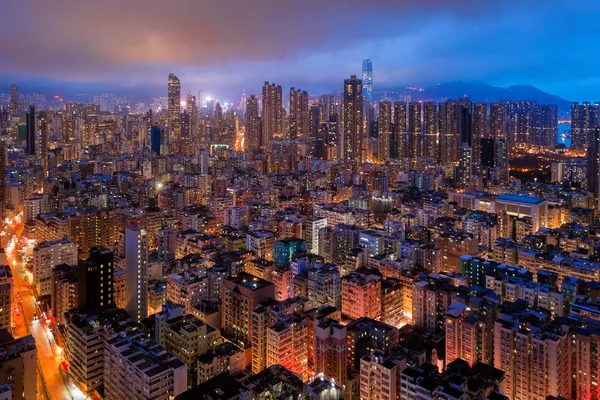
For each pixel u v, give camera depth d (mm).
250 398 184750
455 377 192625
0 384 191875
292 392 194750
